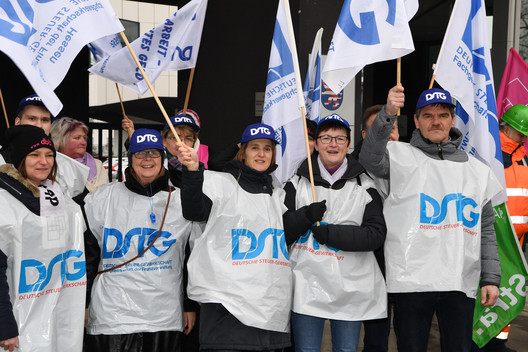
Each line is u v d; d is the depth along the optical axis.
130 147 3.53
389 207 3.74
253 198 3.54
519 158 5.07
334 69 3.85
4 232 3.00
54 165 3.26
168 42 4.39
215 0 8.27
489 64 4.23
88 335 3.50
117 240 3.50
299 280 3.61
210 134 8.42
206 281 3.43
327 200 3.69
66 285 3.30
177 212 3.59
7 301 2.95
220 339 3.41
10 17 3.14
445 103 3.68
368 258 3.67
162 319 3.47
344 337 3.61
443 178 3.70
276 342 3.50
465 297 3.67
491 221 3.87
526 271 4.34
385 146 3.67
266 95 4.25
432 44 10.55
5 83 8.34
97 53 4.58
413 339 3.68
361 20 3.88
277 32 4.24
